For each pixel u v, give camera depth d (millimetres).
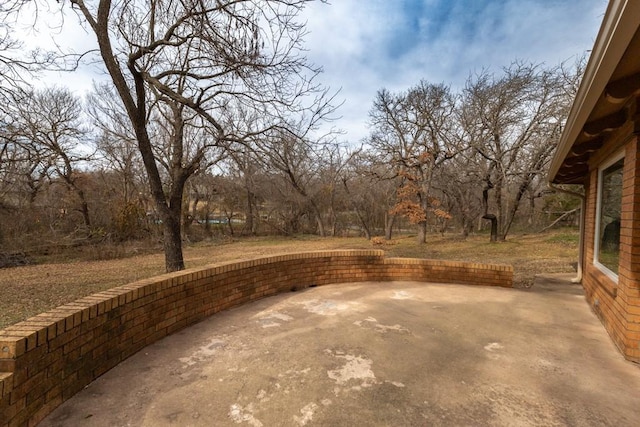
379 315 4758
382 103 20609
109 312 2910
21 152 13352
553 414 2438
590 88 2717
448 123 20109
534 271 9633
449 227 30031
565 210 22062
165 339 3695
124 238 19125
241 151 8281
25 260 13898
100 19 6500
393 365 3184
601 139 4570
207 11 5906
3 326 5621
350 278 7066
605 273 4695
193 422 2258
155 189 7801
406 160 20156
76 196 19500
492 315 4895
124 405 2424
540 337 4035
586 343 3867
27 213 17062
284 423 2271
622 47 2074
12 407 1927
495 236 18500
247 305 5164
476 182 20422
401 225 30062
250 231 27844
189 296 4168
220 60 6695
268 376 2918
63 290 8562
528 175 17344
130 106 7129
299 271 6387
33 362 2102
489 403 2564
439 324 4434
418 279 7301
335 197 27156
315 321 4441
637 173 3334
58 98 17734
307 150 8641
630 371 3162
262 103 7727
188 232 24094
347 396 2619
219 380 2828
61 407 2348
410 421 2314
